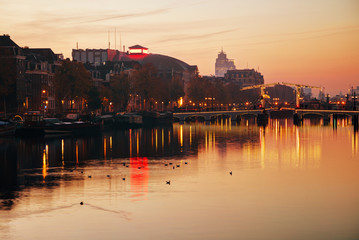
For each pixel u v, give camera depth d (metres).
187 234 41.12
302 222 44.28
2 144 98.50
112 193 54.09
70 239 39.97
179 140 119.88
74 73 146.62
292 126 193.25
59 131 121.38
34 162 76.50
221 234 41.19
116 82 191.00
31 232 41.31
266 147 104.88
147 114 194.38
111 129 159.50
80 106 192.12
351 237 40.78
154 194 53.72
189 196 52.97
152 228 42.38
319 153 94.12
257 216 45.84
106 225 43.03
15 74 147.00
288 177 65.69
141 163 77.25
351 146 108.25
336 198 52.94
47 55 180.25
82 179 62.22
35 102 162.12
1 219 44.41
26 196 52.62
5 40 154.75
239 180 62.75
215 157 86.31
